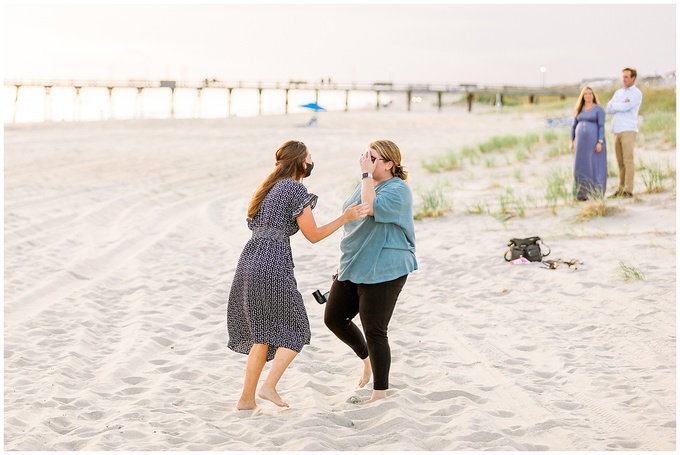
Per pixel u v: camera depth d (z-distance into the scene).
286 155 5.02
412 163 20.77
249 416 4.85
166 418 4.78
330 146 28.48
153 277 8.93
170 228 12.14
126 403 5.12
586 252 9.16
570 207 11.56
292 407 4.96
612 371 5.54
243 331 4.96
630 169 11.60
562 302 7.41
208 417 4.86
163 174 19.66
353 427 4.64
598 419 4.71
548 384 5.37
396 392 5.16
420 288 8.23
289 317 4.84
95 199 14.94
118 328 7.02
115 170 20.20
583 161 11.74
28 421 4.72
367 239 5.00
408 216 5.06
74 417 4.82
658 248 8.95
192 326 7.09
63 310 7.41
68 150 25.59
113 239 11.22
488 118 44.81
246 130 36.91
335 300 5.21
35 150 25.33
